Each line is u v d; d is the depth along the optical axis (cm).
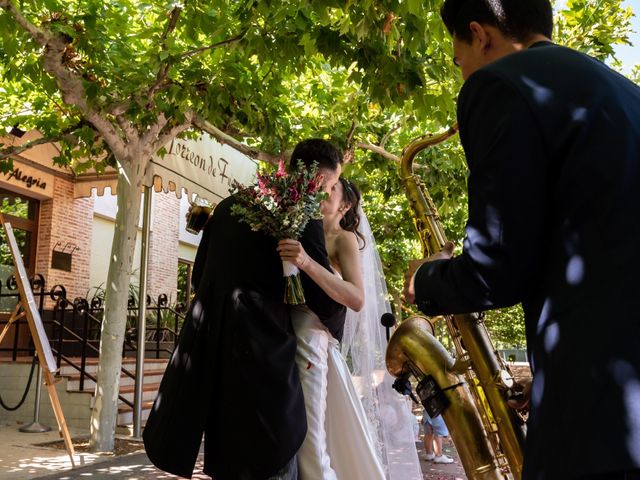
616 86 146
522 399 216
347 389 288
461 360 248
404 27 558
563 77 145
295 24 626
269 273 259
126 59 750
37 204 1345
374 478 284
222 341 248
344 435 286
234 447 238
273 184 255
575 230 134
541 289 141
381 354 392
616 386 121
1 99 959
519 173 137
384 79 604
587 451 120
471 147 151
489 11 171
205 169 933
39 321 606
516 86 144
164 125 784
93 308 1237
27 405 899
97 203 1527
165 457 244
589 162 133
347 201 323
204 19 657
